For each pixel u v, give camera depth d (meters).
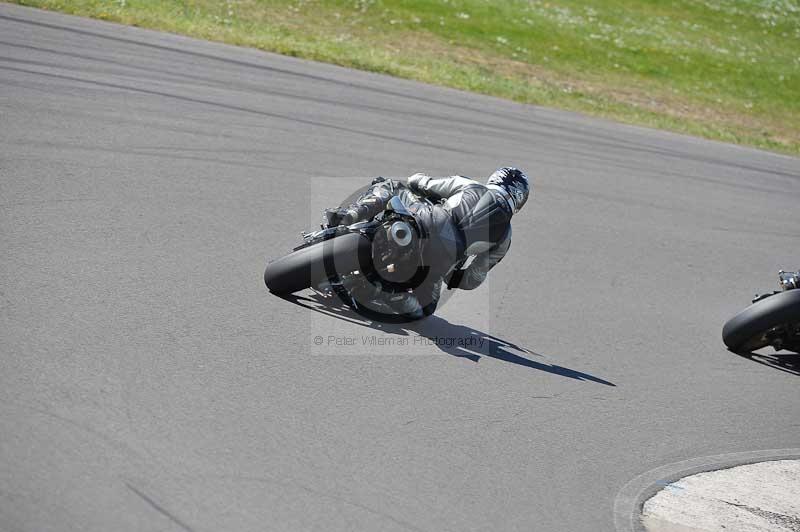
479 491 16.66
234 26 67.81
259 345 20.77
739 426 22.22
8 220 25.39
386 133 45.97
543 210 39.94
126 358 18.64
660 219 42.72
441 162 42.88
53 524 12.99
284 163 37.22
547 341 25.47
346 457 16.77
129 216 27.78
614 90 83.00
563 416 20.67
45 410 15.97
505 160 46.28
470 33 91.00
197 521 13.88
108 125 36.88
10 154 31.16
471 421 19.41
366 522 14.84
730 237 42.38
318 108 47.88
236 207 30.80
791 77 112.25
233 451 16.06
